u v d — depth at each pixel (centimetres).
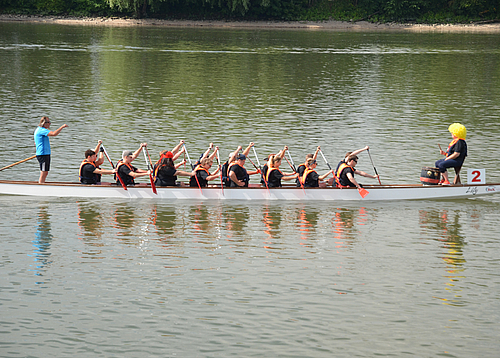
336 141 4466
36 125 4784
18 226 2694
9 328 1808
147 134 4550
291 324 1858
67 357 1670
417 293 2089
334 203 3169
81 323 1847
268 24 16838
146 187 3152
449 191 3275
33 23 15575
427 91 6900
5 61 8519
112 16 16712
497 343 1773
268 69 8488
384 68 8831
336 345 1747
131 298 2012
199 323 1856
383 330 1833
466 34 15312
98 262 2309
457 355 1709
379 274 2241
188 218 2870
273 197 3198
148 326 1834
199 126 4869
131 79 7338
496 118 5444
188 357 1677
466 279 2209
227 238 2603
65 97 6050
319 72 8294
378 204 3169
